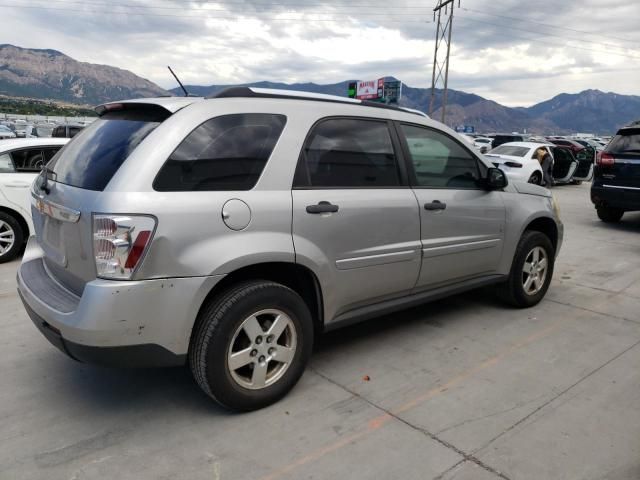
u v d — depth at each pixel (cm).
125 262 249
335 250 324
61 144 672
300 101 326
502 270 458
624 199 885
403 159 371
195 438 276
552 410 307
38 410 303
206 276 267
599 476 247
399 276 368
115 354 256
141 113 300
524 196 474
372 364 367
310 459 258
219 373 278
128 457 259
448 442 273
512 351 393
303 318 311
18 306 477
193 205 265
